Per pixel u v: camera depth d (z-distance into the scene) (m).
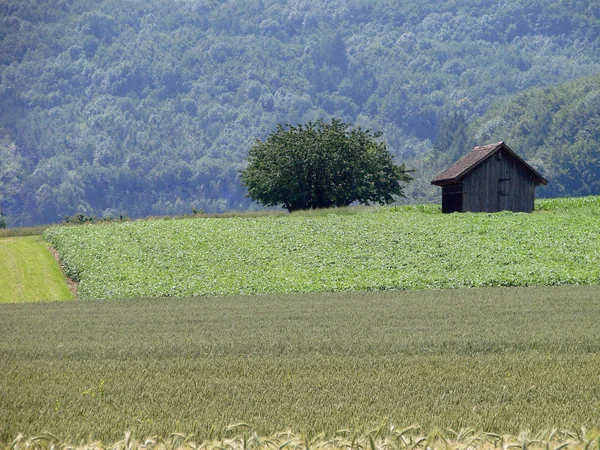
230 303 113.50
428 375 57.62
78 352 70.25
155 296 129.00
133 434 42.94
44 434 41.78
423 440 40.81
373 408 48.28
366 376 57.66
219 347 71.38
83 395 52.38
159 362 64.38
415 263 147.75
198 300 119.44
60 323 94.69
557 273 133.88
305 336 77.94
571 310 96.19
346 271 143.25
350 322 88.94
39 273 153.88
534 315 92.19
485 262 146.75
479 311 96.62
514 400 50.09
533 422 44.66
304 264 150.62
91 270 151.25
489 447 40.91
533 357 64.31
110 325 91.75
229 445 40.69
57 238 182.50
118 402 50.28
